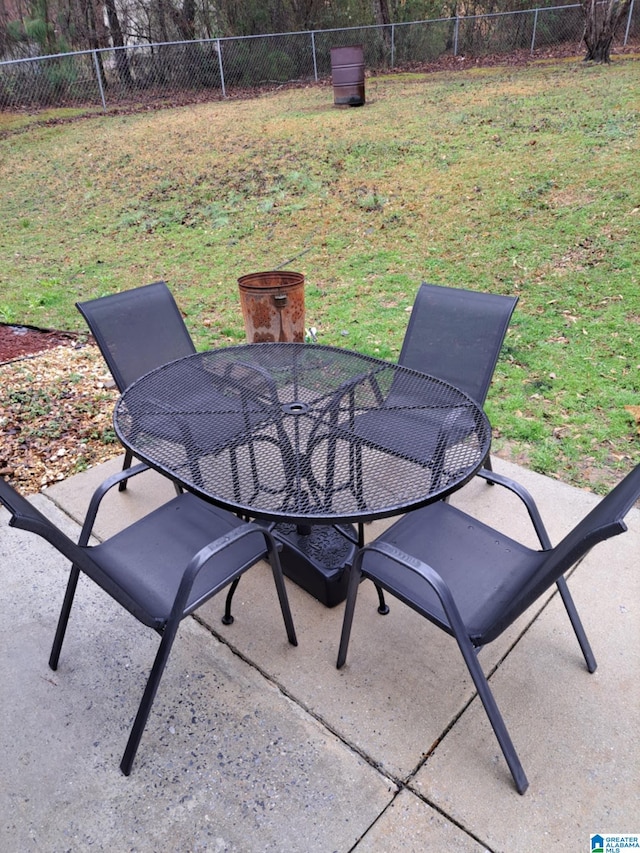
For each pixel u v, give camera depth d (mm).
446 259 5418
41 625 2072
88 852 1429
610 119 7652
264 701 1773
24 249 6754
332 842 1429
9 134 11109
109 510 2648
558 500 2584
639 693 1758
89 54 13180
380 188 7039
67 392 3764
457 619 1462
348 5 14914
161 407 2230
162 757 1630
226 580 1694
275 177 7777
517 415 3229
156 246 6547
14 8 14234
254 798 1525
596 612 2029
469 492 2672
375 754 1616
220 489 1830
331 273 5465
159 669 1519
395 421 2158
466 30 14320
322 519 1629
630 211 5520
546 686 1787
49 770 1607
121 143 9953
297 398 2330
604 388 3402
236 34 14891
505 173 6789
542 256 5168
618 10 11070
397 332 4320
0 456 3098
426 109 9633
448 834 1436
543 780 1538
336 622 2049
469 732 1666
